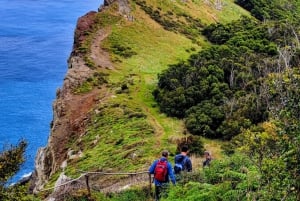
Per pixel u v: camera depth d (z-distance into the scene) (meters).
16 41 127.81
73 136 48.69
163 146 36.09
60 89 59.59
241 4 112.69
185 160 19.16
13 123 79.50
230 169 17.83
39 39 130.12
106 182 28.98
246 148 11.78
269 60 52.66
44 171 48.00
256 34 74.94
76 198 21.45
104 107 49.66
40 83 99.69
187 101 46.53
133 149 35.84
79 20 76.75
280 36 72.25
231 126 37.66
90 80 58.81
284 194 10.38
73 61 65.50
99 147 39.72
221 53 61.09
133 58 68.00
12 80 100.38
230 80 49.56
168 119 45.47
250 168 16.94
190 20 90.12
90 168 34.38
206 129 39.09
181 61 62.06
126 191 21.81
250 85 46.28
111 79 59.69
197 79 50.50
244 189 14.05
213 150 34.34
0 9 157.75
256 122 38.00
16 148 19.06
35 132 76.69
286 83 11.13
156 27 81.19
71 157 41.47
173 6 91.94
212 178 17.83
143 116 45.66
